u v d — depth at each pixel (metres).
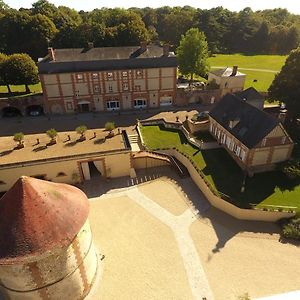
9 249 18.55
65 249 20.33
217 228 30.31
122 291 24.06
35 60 93.31
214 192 33.31
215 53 122.12
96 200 34.47
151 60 58.19
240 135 39.56
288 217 30.94
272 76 83.69
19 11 110.12
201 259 26.75
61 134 41.62
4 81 63.72
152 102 62.12
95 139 39.34
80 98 58.47
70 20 104.06
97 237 29.28
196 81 78.38
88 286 24.02
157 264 26.31
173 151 42.31
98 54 57.88
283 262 26.41
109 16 107.31
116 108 61.19
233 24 132.88
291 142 37.53
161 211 32.72
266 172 38.56
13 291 20.91
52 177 35.97
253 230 30.02
